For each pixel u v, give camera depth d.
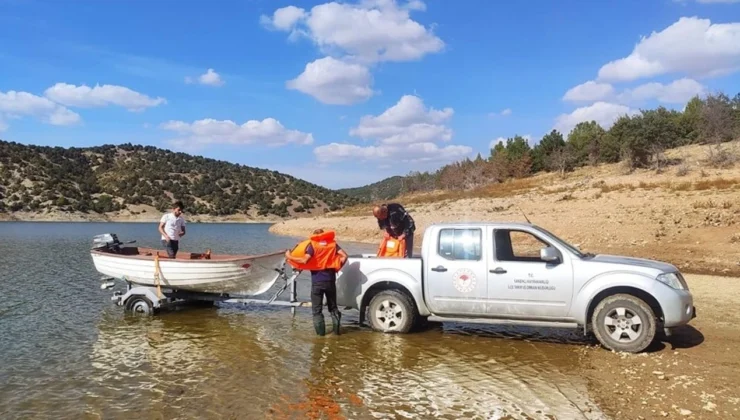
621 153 47.31
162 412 5.65
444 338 8.70
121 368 7.18
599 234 20.83
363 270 9.05
